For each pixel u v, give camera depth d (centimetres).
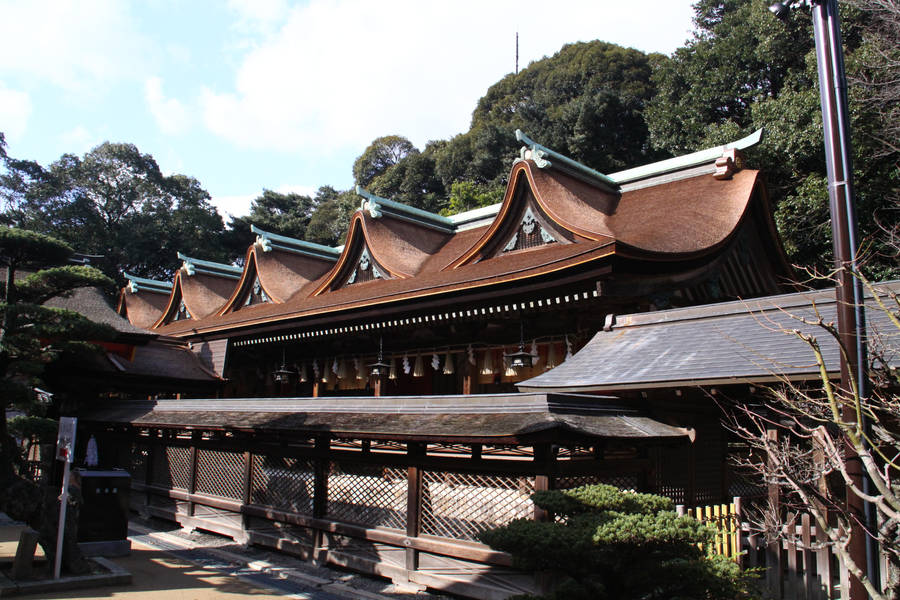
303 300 1958
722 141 2284
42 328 943
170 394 1953
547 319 1282
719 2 3025
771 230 1415
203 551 1073
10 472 849
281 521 1046
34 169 4400
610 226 1452
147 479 1414
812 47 2334
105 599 741
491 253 1556
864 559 423
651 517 527
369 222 1897
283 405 1128
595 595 552
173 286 2659
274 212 5800
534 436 682
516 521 570
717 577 516
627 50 4069
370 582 877
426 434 777
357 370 1731
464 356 1509
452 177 4431
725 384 750
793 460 665
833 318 796
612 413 827
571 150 3609
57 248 926
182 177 5097
